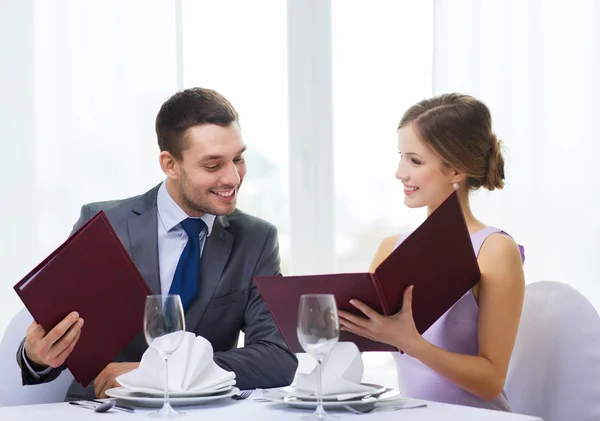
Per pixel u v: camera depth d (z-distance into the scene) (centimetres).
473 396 203
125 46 321
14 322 216
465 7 313
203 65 337
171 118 215
